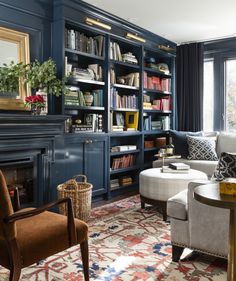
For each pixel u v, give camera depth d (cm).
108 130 411
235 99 513
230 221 162
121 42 444
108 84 408
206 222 215
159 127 524
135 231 290
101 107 401
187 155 457
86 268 194
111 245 258
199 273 211
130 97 459
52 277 204
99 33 397
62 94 344
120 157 455
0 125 263
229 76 517
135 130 466
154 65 508
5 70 297
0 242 162
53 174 327
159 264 224
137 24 437
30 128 293
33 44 334
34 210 165
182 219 223
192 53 530
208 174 420
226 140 456
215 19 416
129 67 473
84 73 381
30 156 306
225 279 202
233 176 241
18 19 317
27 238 165
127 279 203
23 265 158
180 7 373
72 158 359
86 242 194
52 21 349
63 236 179
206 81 542
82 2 354
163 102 533
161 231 291
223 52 515
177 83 550
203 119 536
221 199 151
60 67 344
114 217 332
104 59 405
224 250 210
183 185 313
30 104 308
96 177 394
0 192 152
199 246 220
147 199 336
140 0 352
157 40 496
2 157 280
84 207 312
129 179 463
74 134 359
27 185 317
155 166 465
